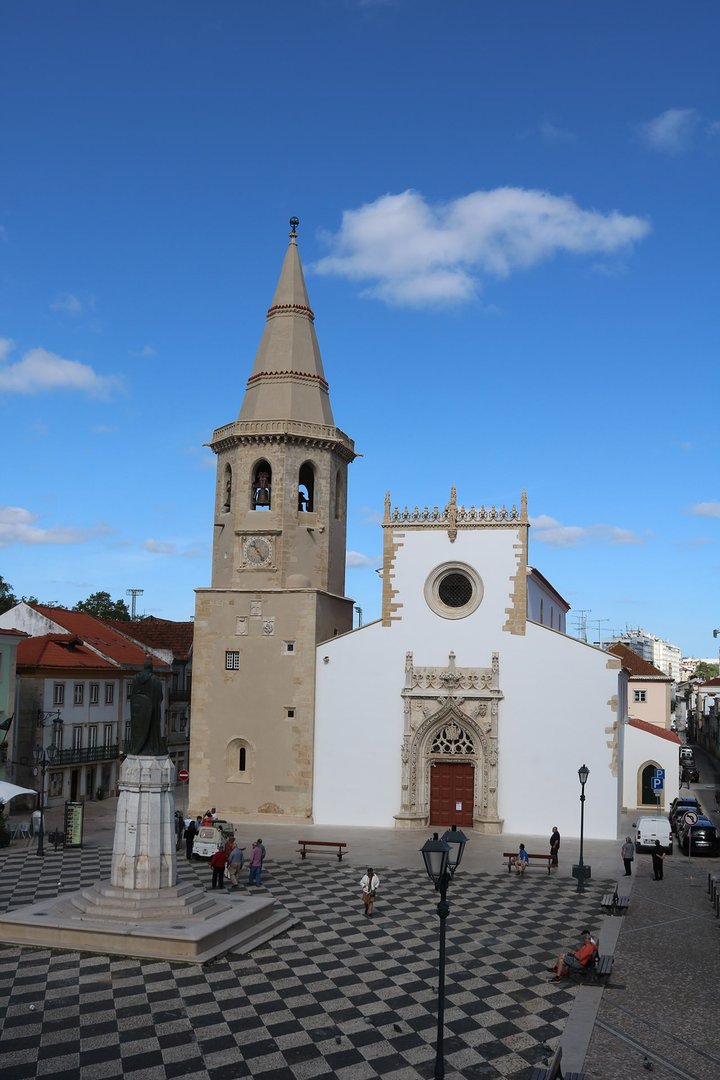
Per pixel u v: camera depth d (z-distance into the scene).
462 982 24.48
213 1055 19.50
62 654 63.78
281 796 50.88
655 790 62.72
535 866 40.66
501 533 50.50
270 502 54.06
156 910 27.17
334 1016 21.86
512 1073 18.95
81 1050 19.56
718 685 131.50
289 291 57.59
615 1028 21.47
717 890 33.19
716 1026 21.66
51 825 52.03
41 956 25.55
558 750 48.28
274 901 30.50
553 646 49.00
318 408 55.84
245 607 52.69
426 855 18.27
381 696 50.62
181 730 84.56
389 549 51.59
